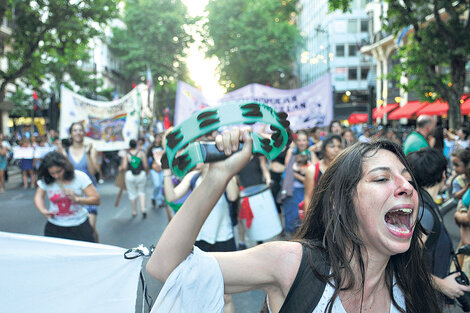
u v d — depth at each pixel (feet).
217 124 3.63
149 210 33.96
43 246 5.27
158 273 3.95
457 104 41.37
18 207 36.27
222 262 4.19
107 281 5.34
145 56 134.41
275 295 4.46
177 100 33.68
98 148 43.52
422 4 39.19
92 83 102.73
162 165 3.89
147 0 135.33
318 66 183.83
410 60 41.96
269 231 17.08
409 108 94.79
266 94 35.70
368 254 4.43
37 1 46.47
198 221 3.92
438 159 8.96
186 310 3.95
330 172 4.63
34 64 50.49
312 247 4.43
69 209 14.47
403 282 4.89
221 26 130.21
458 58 40.34
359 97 160.35
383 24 41.57
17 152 50.72
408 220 4.40
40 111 102.22
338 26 168.96
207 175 3.93
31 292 5.23
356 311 4.35
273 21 132.26
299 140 21.74
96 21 49.42
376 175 4.24
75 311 5.26
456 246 20.07
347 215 4.33
